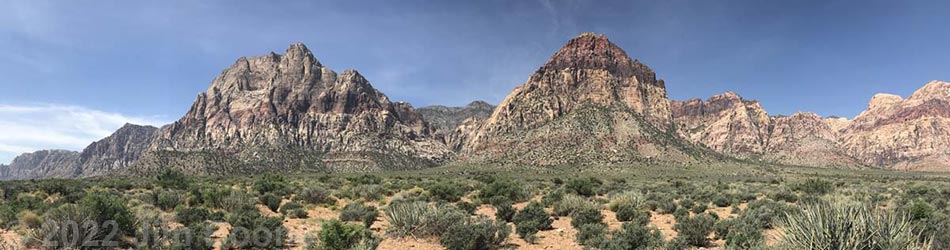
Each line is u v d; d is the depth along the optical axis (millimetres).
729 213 23000
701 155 178500
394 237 15086
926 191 34938
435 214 15367
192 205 24734
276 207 25062
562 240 15359
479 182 60500
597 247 13523
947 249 10070
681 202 26547
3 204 23094
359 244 12758
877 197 28109
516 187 32750
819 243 8422
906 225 8406
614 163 153875
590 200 28844
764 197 31594
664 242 13328
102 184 48594
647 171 135500
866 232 8281
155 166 185375
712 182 69875
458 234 13336
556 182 58094
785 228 9516
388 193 36781
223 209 23141
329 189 40438
